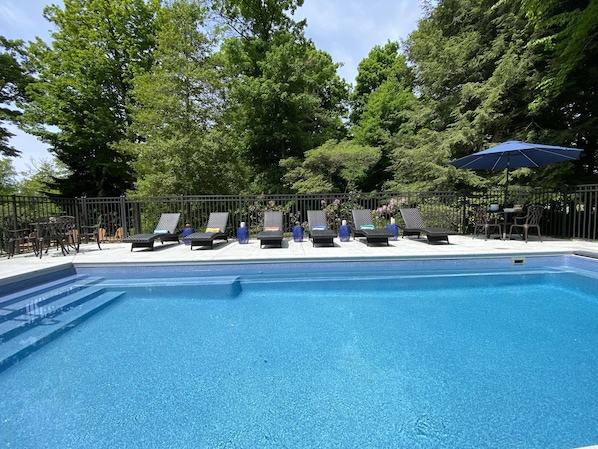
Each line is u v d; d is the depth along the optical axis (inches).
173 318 153.4
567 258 255.4
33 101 662.5
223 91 493.7
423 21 568.4
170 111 469.4
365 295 187.6
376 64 944.3
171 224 353.4
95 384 97.1
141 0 692.1
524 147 273.4
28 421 80.4
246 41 668.1
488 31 483.2
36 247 286.8
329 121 695.1
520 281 214.2
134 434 75.4
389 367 104.8
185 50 474.0
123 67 715.4
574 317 148.1
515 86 446.3
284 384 95.8
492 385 93.4
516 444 69.9
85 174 767.1
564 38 373.4
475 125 464.1
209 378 99.9
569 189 342.0
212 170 497.4
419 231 324.8
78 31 660.1
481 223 360.2
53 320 151.6
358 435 73.9
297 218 434.3
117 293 196.5
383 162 794.2
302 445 70.9
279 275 237.6
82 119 691.4
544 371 100.7
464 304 168.9
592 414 79.7
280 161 610.2
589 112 425.7
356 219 350.3
